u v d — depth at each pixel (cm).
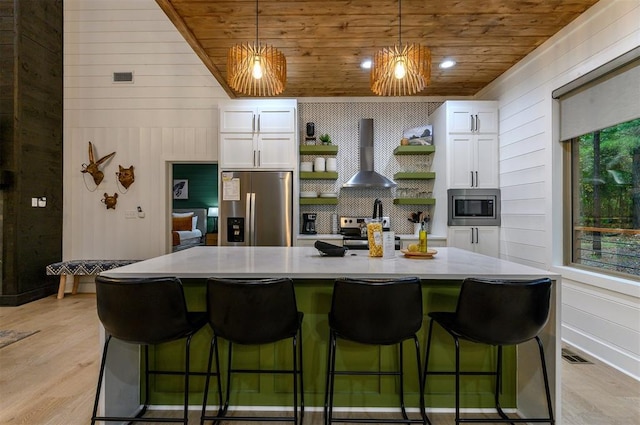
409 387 216
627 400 221
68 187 515
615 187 278
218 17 288
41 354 295
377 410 214
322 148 474
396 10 280
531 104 363
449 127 438
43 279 484
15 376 256
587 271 298
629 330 254
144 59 511
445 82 452
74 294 499
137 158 512
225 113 447
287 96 503
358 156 510
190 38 321
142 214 511
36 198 471
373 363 217
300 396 211
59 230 509
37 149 470
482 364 218
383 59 265
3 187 440
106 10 511
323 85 459
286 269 198
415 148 477
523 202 381
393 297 172
